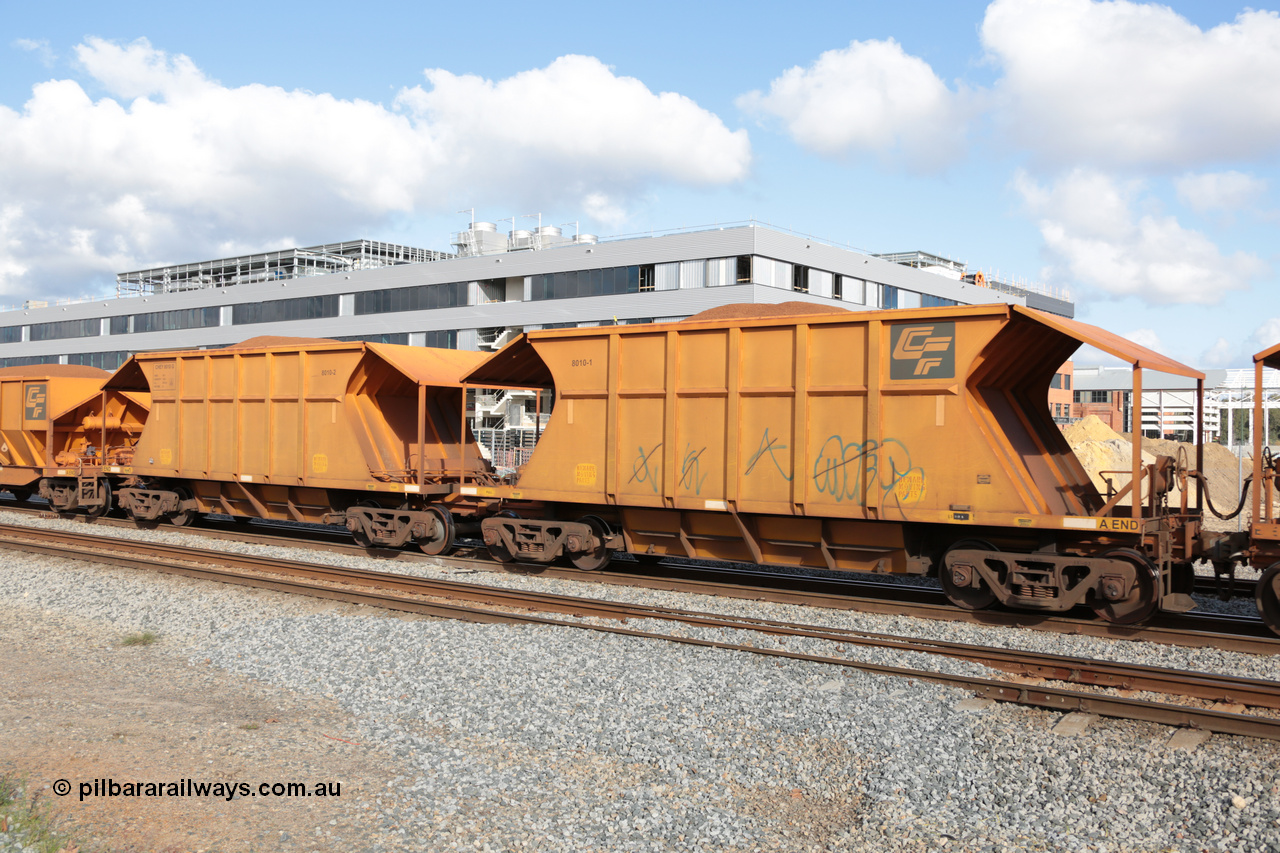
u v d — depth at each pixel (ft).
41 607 37.76
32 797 18.45
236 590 40.65
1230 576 33.78
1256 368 31.55
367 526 50.47
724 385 38.83
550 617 34.63
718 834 17.51
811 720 23.40
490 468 57.16
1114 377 211.20
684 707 24.44
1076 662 26.86
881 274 172.04
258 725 23.44
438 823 17.79
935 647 29.35
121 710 24.30
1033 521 32.35
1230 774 19.49
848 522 37.37
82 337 243.81
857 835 17.51
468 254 186.09
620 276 153.89
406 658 29.40
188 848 16.65
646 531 42.88
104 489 65.05
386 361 49.44
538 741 22.34
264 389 54.49
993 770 20.49
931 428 34.30
